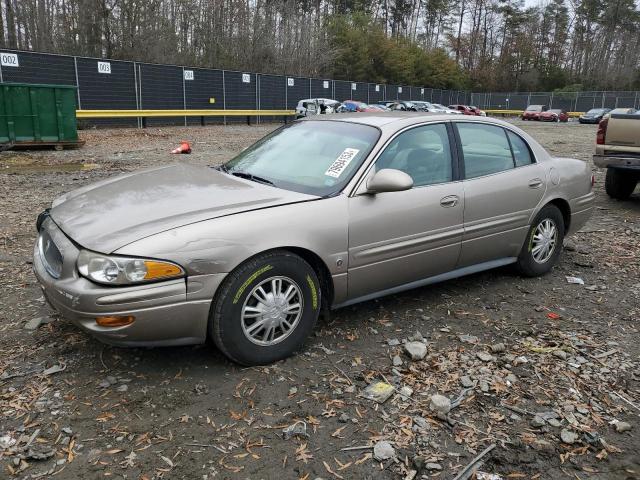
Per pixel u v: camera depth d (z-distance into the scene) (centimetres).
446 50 7994
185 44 4362
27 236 618
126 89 2578
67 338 372
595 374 347
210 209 328
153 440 272
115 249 292
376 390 319
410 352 357
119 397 306
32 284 469
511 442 280
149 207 332
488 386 329
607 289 498
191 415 293
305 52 4941
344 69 5569
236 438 276
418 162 412
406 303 452
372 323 412
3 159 1302
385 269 389
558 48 8506
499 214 461
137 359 347
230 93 3119
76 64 2366
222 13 4503
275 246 326
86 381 321
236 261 313
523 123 4516
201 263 303
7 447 264
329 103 3247
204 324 314
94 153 1482
